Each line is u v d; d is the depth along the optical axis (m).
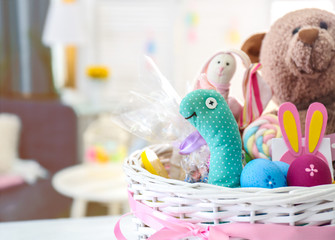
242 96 0.73
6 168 2.02
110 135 2.73
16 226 0.76
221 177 0.59
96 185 1.70
